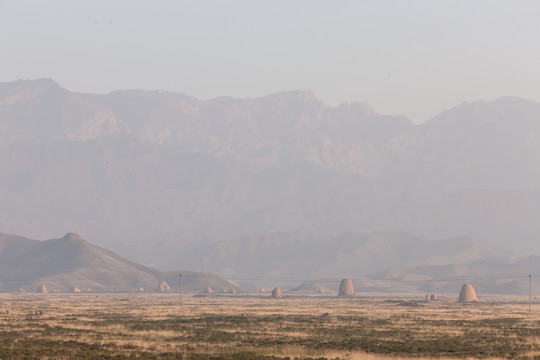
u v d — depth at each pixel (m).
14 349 136.12
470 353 147.25
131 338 168.62
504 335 196.50
